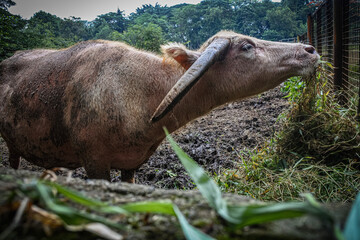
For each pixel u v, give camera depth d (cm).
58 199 117
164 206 104
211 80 358
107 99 333
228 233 102
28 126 380
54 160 391
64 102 354
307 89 441
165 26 11350
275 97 872
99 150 341
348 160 386
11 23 1616
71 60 375
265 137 564
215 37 371
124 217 114
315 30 998
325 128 416
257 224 105
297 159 410
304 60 360
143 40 2562
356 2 523
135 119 337
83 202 103
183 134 652
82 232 101
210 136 618
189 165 117
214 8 11138
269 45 369
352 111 481
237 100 382
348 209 117
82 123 337
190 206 123
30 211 98
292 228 102
